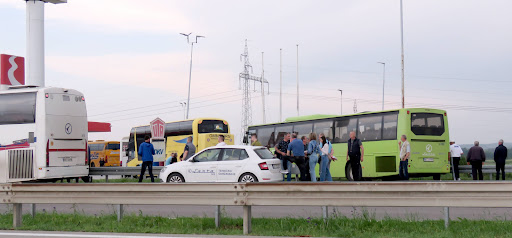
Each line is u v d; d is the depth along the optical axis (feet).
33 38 103.24
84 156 73.82
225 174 62.64
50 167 68.90
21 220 34.91
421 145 79.05
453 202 27.84
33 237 29.35
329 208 45.06
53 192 34.12
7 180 69.92
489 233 28.37
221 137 65.67
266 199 30.25
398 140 79.20
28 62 103.14
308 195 29.86
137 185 32.53
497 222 31.55
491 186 27.22
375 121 82.99
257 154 62.28
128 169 84.17
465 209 43.57
